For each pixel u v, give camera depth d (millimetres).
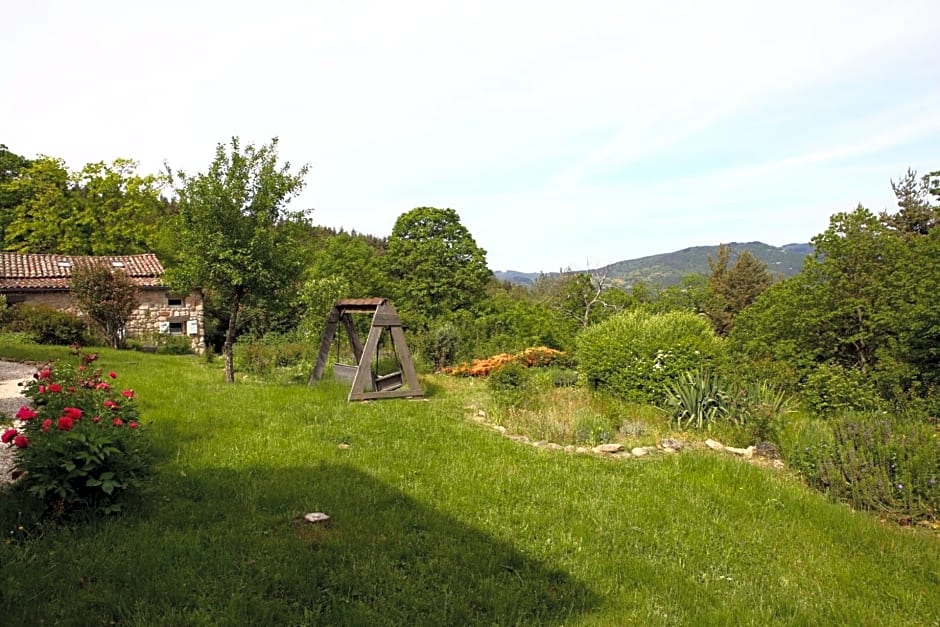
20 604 3027
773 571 4387
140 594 3230
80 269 19219
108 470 4180
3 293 20828
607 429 8375
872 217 11008
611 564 4191
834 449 6582
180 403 8523
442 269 30062
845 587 4227
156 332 23219
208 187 11133
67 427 3988
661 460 7016
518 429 8555
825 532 5184
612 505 5344
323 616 3213
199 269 11188
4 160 31578
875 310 10367
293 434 7117
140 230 32875
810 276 11430
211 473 5352
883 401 8977
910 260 10219
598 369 11523
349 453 6441
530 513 4977
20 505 4105
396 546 4113
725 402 8914
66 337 18359
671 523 5078
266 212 11516
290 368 14062
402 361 11297
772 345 11539
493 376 10695
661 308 27656
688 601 3789
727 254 42125
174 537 3930
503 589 3672
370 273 27734
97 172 32219
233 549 3840
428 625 3219
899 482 5867
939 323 9023
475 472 6016
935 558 4730
